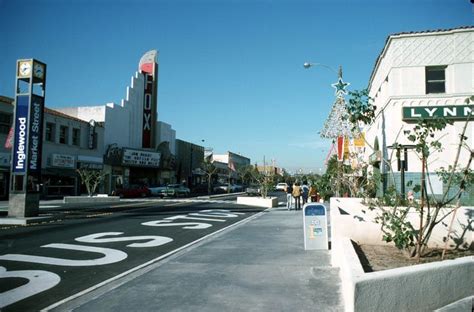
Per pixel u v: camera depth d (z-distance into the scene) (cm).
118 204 2908
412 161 1661
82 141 4038
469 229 837
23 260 905
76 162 3912
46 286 695
